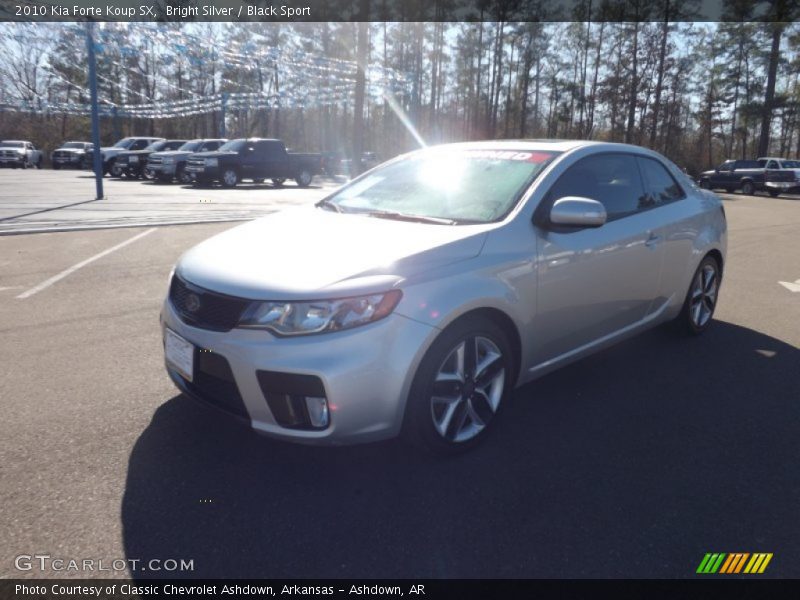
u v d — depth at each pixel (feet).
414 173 13.39
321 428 8.61
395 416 8.96
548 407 12.10
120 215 38.70
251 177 71.97
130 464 9.55
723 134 167.73
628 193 13.60
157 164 74.33
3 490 8.77
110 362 13.78
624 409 12.07
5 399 11.73
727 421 11.62
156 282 21.20
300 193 63.05
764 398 12.73
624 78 139.13
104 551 7.60
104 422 10.89
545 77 154.81
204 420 11.05
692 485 9.39
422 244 9.64
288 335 8.41
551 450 10.37
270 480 9.23
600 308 12.48
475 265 9.78
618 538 8.08
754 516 8.64
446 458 9.97
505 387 10.64
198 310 9.22
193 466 9.55
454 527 8.23
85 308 17.94
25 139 144.56
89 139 149.28
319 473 9.45
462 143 14.42
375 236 10.14
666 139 151.53
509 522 8.36
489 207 11.27
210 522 8.21
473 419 10.23
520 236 10.62
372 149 181.06
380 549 7.77
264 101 94.63
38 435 10.37
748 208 63.10
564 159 12.20
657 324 14.98
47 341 15.06
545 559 7.66
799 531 8.32
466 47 151.33
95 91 48.29
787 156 181.16
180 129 155.63
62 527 8.02
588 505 8.79
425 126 167.12
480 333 9.87
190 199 52.39
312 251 9.64
